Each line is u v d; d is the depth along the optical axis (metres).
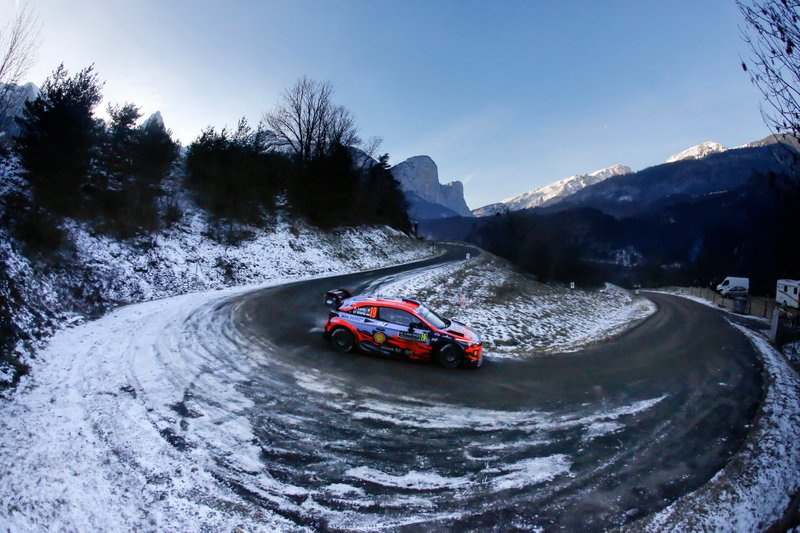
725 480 5.57
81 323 10.64
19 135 15.62
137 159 21.11
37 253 12.03
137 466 4.92
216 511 4.32
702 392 9.27
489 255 51.41
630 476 5.55
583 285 42.06
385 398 7.62
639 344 15.30
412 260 39.22
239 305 14.41
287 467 5.20
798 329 16.28
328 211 33.31
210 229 21.97
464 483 5.15
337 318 10.30
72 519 4.04
